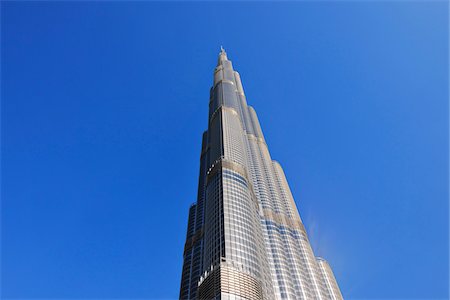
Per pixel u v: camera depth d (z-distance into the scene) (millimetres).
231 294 106312
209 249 136625
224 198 154375
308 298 157625
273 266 162750
